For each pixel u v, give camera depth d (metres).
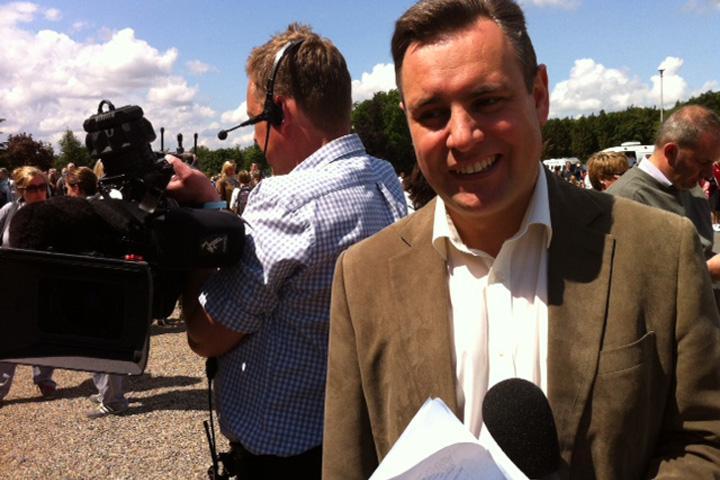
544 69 1.28
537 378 1.22
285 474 1.85
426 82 1.17
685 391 1.13
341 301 1.46
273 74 1.92
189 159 2.00
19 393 6.81
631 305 1.15
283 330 1.85
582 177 32.88
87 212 1.63
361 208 1.91
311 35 1.98
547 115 1.29
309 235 1.79
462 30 1.15
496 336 1.27
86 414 6.05
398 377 1.33
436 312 1.32
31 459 5.02
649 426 1.16
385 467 1.07
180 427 5.67
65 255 1.55
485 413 1.11
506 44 1.16
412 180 3.47
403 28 1.20
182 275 1.87
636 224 1.21
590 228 1.24
